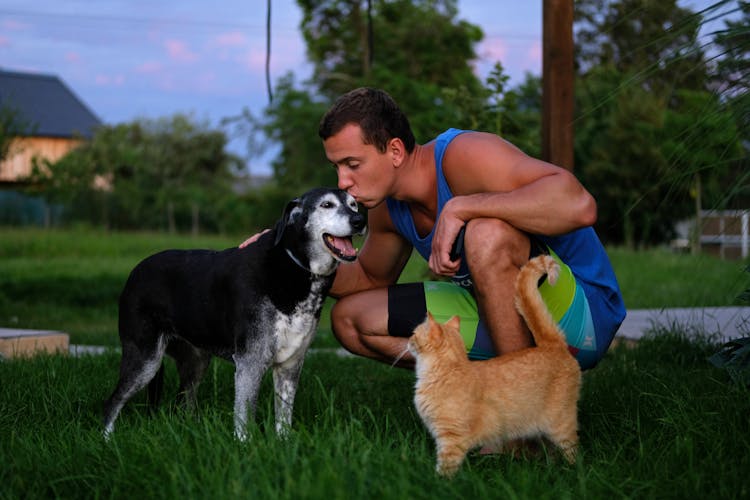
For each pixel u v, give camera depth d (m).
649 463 2.92
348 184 3.53
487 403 3.02
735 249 16.70
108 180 35.22
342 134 3.42
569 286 3.45
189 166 37.94
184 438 3.12
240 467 2.72
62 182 30.47
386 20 27.02
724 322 6.98
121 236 27.19
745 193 3.31
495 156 3.39
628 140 23.47
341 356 6.57
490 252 3.26
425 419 3.10
